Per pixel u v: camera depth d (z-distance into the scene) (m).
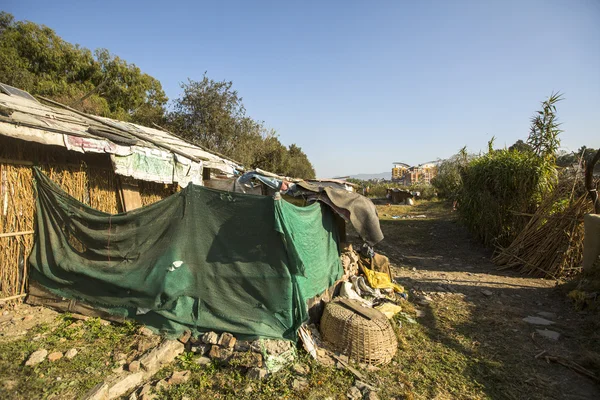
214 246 4.57
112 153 5.65
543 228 9.26
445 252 11.81
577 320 6.04
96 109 19.39
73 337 4.31
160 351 3.99
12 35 19.61
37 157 5.23
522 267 9.36
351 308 4.85
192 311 4.48
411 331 5.43
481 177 11.89
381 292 6.73
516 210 10.73
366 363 4.28
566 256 8.59
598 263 6.99
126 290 4.71
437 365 4.44
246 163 22.27
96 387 3.36
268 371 3.83
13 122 4.41
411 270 9.47
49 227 5.18
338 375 3.95
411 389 3.89
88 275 4.89
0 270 4.99
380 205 27.17
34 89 17.75
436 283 8.16
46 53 20.48
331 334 4.54
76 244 5.14
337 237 6.78
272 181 6.75
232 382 3.69
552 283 8.27
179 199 4.67
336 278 6.29
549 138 10.53
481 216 11.63
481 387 3.99
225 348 4.11
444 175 29.23
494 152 12.24
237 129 21.72
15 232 5.05
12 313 4.87
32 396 3.27
